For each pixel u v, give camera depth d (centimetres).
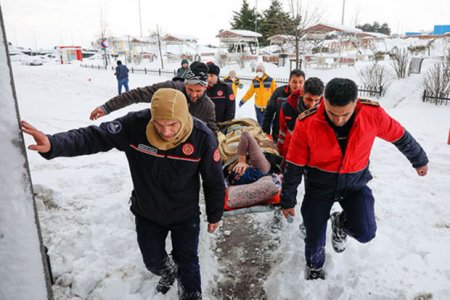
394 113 966
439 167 516
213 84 491
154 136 208
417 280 264
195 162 222
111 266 307
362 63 2172
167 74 2531
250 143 376
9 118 147
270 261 331
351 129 235
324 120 235
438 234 341
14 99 149
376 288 260
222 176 242
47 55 5472
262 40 3609
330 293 272
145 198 233
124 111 1084
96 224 371
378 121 241
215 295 292
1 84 144
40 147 190
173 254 261
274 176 370
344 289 266
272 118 471
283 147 382
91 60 4472
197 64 363
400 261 288
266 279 307
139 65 3456
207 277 304
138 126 217
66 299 275
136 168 226
